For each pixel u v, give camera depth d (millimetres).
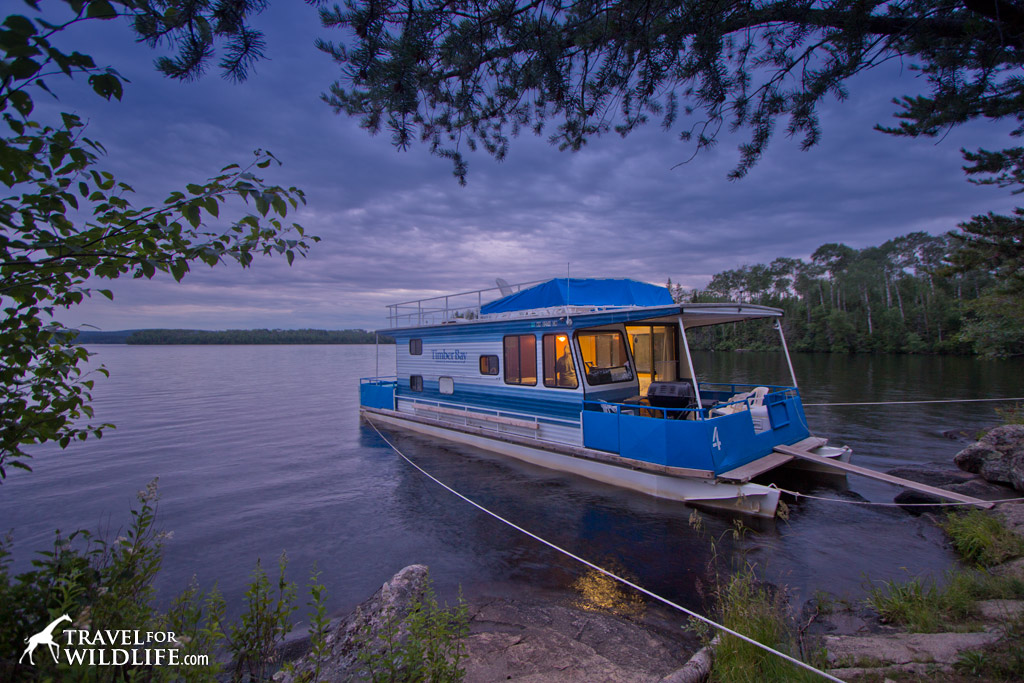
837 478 10453
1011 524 6738
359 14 3232
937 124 6051
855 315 72250
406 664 3078
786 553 7082
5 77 1559
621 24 3748
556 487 10328
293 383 46219
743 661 3898
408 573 5508
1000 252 8594
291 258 2549
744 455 9180
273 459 14617
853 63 3934
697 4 3664
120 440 18234
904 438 15273
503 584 6508
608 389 11336
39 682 2330
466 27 3643
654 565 6898
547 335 11625
